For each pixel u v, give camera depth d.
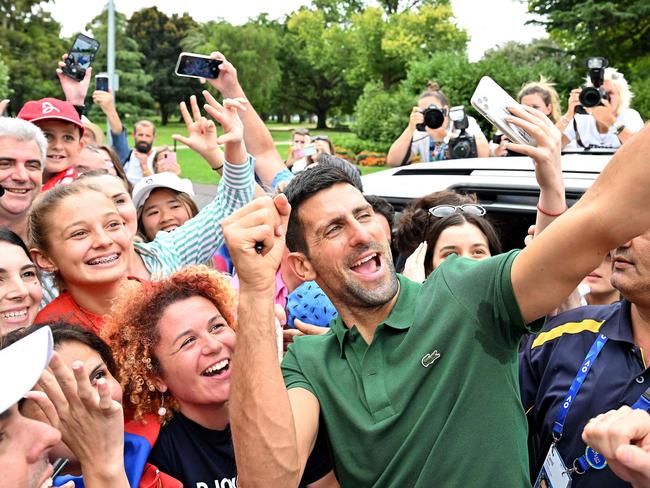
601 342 2.38
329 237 2.09
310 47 61.75
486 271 1.95
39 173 3.75
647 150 1.59
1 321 2.67
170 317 2.27
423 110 7.42
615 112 6.38
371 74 46.78
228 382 2.28
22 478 1.54
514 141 2.56
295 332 3.06
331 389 2.02
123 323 2.34
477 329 1.93
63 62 5.28
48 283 3.32
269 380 1.75
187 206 4.35
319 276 2.14
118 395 2.16
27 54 45.94
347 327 2.12
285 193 2.17
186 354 2.24
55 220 2.87
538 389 2.53
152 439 2.21
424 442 1.90
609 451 1.52
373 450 1.94
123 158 7.34
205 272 2.41
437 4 45.00
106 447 1.75
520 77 20.11
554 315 2.89
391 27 45.12
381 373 1.99
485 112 2.54
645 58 26.28
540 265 1.77
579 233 1.68
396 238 3.72
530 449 2.54
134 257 3.38
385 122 26.84
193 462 2.24
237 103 3.77
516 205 3.72
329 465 2.18
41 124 4.39
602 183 1.67
